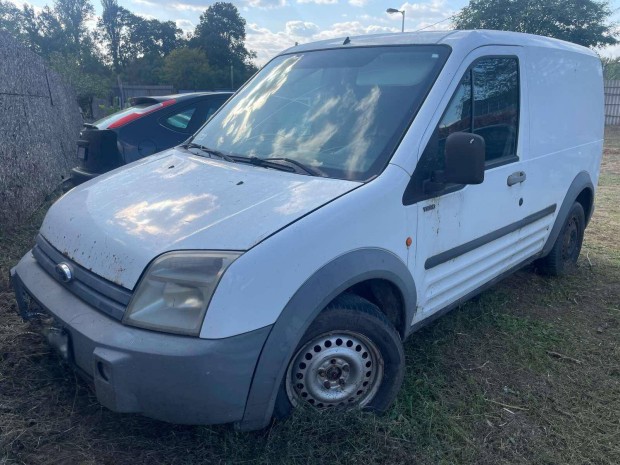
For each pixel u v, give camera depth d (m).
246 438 2.69
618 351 3.96
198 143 3.78
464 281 3.57
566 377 3.59
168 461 2.59
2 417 2.78
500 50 3.69
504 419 3.11
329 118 3.29
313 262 2.48
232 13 76.62
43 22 63.38
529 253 4.41
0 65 6.63
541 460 2.80
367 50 3.62
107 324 2.38
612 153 16.09
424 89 3.15
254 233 2.43
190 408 2.29
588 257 6.03
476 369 3.59
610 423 3.14
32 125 7.55
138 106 6.68
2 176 6.02
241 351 2.28
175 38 87.06
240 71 76.75
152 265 2.37
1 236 5.46
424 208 3.04
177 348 2.22
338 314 2.64
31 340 3.48
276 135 3.40
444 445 2.84
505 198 3.77
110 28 84.38
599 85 5.26
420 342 3.81
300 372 2.66
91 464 2.54
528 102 4.00
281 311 2.38
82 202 3.07
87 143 6.00
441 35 3.52
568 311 4.61
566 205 4.73
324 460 2.61
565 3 25.81
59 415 2.85
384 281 2.91
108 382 2.29
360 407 2.85
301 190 2.74
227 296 2.27
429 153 3.04
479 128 3.51
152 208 2.76
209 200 2.74
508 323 4.22
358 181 2.82
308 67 3.78
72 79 20.55
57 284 2.77
